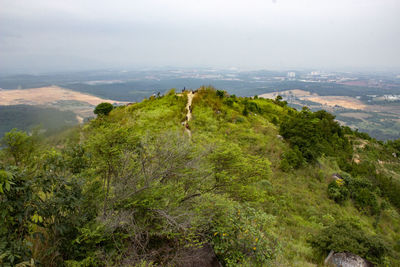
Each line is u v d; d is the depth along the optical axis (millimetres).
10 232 3262
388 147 41094
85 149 4562
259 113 34000
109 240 4090
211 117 25406
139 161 4727
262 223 6383
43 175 3639
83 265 3664
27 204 3375
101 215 4102
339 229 8680
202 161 5891
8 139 3932
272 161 19078
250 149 20000
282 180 16750
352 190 18500
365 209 17078
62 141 5465
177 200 4820
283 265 6297
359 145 36938
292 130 25094
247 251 5473
